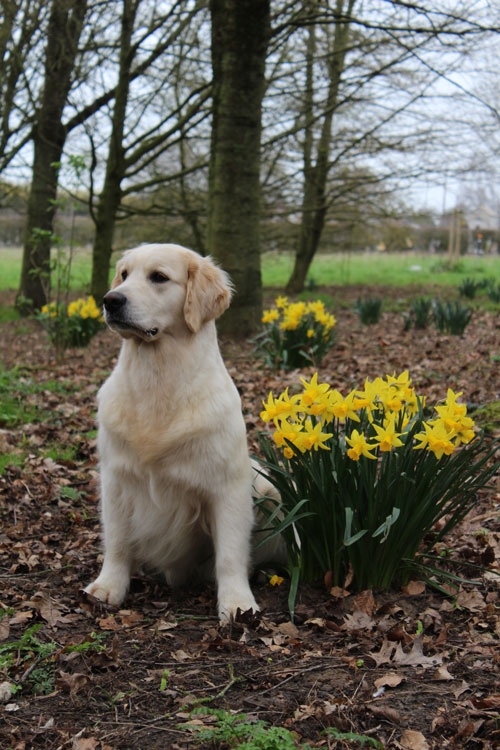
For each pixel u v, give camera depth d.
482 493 4.34
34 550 3.94
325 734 2.16
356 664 2.57
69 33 12.99
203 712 2.18
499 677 2.46
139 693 2.42
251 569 3.57
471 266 31.64
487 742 2.08
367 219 21.77
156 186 18.09
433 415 3.61
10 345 11.87
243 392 7.35
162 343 3.14
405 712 2.28
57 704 2.36
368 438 3.13
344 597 3.14
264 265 35.59
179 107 13.38
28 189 17.34
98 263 14.87
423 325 11.30
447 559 3.22
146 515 3.27
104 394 3.30
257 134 10.26
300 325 8.38
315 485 3.14
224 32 9.79
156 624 2.98
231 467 3.18
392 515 2.95
